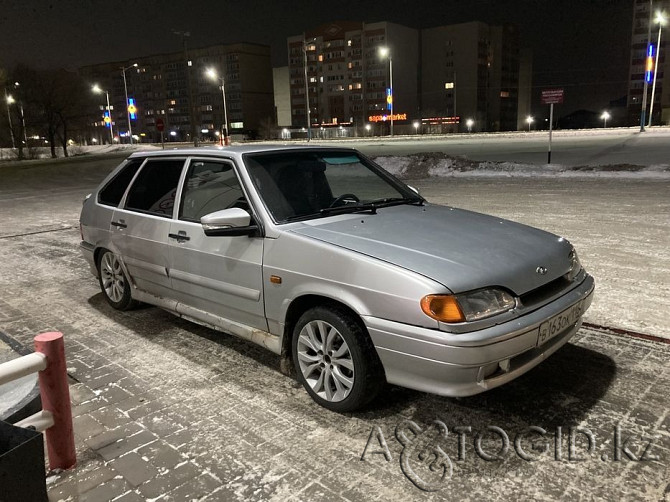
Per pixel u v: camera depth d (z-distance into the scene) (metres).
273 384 3.74
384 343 2.94
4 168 38.50
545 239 3.62
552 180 15.46
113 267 5.25
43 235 10.26
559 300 3.17
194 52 135.25
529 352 3.07
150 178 4.75
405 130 115.12
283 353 3.61
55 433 2.77
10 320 5.28
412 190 4.57
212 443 3.03
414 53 121.00
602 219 9.09
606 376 3.65
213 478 2.72
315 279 3.22
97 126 142.62
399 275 2.90
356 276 3.04
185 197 4.27
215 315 4.09
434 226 3.61
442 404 3.38
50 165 37.12
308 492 2.59
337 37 117.00
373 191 4.36
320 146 4.52
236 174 3.85
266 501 2.54
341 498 2.54
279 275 3.42
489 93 126.31
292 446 2.98
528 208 10.48
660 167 15.67
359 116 118.19
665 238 7.58
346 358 3.20
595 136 37.19
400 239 3.31
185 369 4.02
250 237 3.64
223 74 131.75
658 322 4.57
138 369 4.04
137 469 2.81
